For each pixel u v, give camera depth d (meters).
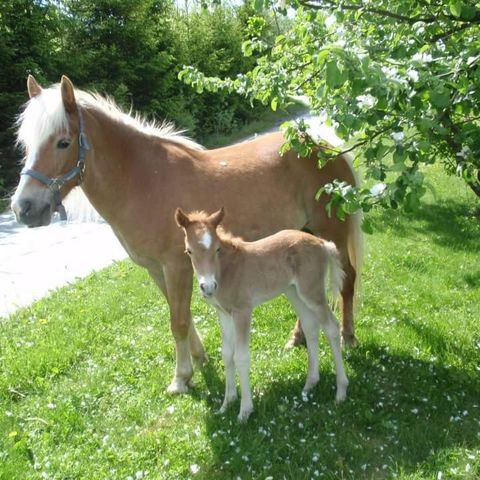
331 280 4.29
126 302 6.40
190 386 4.51
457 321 5.36
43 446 3.68
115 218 4.32
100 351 5.15
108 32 14.68
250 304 3.90
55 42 13.39
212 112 19.55
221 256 3.77
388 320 5.53
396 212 9.80
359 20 3.22
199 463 3.48
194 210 4.28
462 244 8.12
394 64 2.61
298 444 3.57
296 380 4.42
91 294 6.66
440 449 3.37
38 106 3.85
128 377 4.60
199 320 5.82
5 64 11.88
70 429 3.89
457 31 2.92
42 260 8.22
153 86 15.88
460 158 2.75
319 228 4.86
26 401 4.33
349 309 4.99
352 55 2.19
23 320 5.94
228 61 19.94
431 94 2.23
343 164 4.87
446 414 3.81
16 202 3.78
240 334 3.87
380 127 2.69
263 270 3.89
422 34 2.82
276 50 3.98
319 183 4.75
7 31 11.63
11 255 8.45
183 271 4.28
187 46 18.27
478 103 2.47
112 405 4.25
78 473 3.39
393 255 7.67
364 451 3.48
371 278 6.84
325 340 5.09
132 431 3.88
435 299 6.07
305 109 23.23
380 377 4.37
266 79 3.44
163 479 3.31
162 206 4.24
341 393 4.09
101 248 8.79
